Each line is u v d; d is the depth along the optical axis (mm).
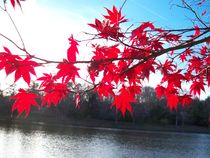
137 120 86000
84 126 76688
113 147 44812
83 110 82375
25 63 2639
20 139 45656
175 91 4215
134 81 3518
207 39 2938
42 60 2604
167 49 2996
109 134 62625
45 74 3152
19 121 76000
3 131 53750
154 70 3455
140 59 3000
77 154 37219
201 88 4371
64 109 80562
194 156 41656
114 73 3350
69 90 3295
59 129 65062
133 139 56812
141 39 3232
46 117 80375
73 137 53250
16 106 3156
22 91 3109
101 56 3316
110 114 84500
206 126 90750
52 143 44438
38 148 39219
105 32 3008
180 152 44719
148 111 86438
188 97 4309
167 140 59500
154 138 61125
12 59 2633
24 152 35719
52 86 3207
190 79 4387
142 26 3078
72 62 2727
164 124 88250
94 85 3336
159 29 3184
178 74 3963
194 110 87125
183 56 4391
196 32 3693
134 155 39250
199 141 61562
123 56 3320
